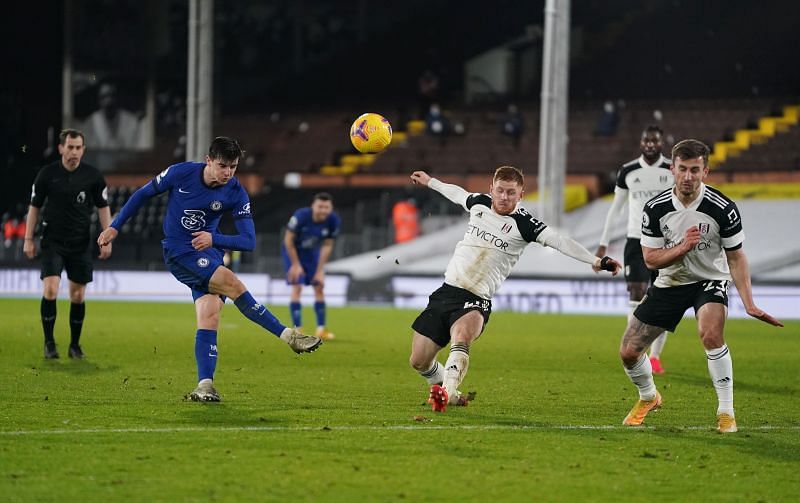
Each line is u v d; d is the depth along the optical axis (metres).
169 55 95.12
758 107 84.75
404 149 86.19
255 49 103.56
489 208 20.56
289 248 38.66
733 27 100.12
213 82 99.94
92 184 28.91
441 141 86.00
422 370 21.03
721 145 80.88
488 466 15.41
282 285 64.56
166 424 18.41
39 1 85.81
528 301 59.47
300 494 13.52
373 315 53.78
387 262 66.69
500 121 87.44
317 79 102.19
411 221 70.56
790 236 64.62
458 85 99.31
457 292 20.55
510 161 83.00
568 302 58.53
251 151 91.50
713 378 18.88
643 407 19.61
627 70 96.38
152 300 66.06
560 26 58.34
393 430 18.16
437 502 13.30
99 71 92.56
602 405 22.08
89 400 21.22
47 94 85.94
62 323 44.00
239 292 20.78
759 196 72.69
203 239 20.36
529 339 39.84
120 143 93.81
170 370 27.12
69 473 14.46
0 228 78.56
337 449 16.38
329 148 89.69
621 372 28.58
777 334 43.72
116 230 21.17
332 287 64.00
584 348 35.97
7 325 42.16
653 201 18.88
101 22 92.38
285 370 28.09
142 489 13.65
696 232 17.89
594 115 86.69
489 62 97.88
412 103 95.19
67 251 29.16
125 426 18.14
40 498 13.13
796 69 92.00
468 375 27.73
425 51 103.19
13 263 70.31
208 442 16.77
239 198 21.28
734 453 16.72
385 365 29.66
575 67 98.38
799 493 14.16
